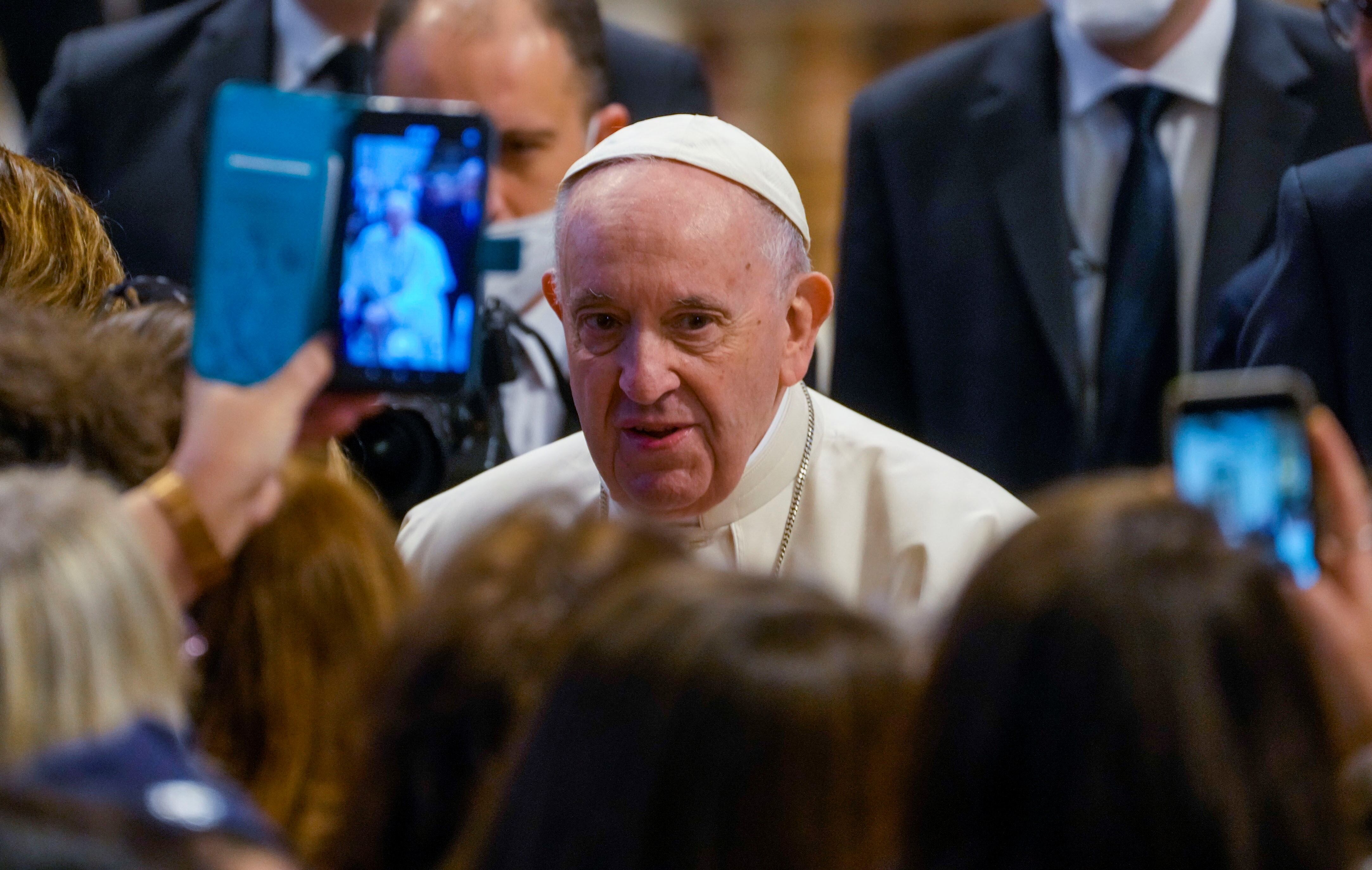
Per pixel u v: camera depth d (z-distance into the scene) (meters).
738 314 9.28
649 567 5.27
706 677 4.69
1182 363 13.91
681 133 9.46
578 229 9.29
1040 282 14.12
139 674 5.30
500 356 11.56
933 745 4.80
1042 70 14.55
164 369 7.55
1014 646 4.75
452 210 6.29
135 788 5.01
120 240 15.87
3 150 10.25
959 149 14.57
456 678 5.48
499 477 11.03
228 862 4.89
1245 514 6.02
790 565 10.38
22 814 4.67
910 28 24.59
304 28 16.23
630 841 4.64
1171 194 13.98
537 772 4.79
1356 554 5.87
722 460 9.50
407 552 10.98
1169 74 14.08
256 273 6.14
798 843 4.66
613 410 9.38
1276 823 4.66
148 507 6.05
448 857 5.39
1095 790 4.62
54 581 5.18
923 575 10.33
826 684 4.71
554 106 13.21
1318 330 11.55
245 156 6.13
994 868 4.73
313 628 6.92
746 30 24.86
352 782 6.07
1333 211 11.53
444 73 13.02
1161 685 4.62
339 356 6.30
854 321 14.89
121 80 16.17
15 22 19.95
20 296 9.64
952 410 14.42
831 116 24.61
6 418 7.05
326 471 7.44
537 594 5.55
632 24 24.89
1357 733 5.61
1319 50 14.18
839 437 10.69
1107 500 5.01
